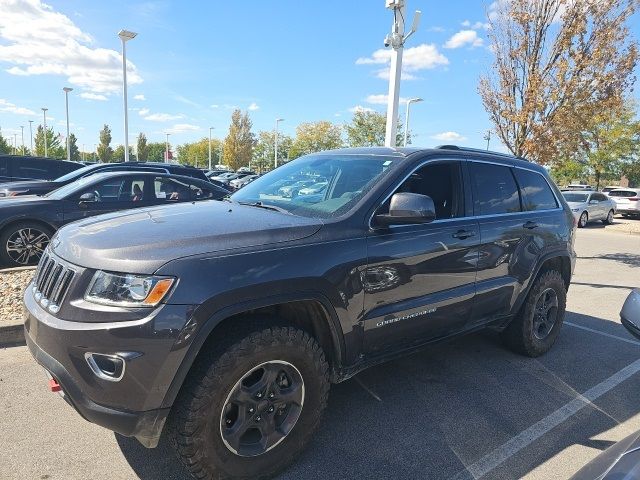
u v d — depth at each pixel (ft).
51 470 8.98
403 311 10.73
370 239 10.04
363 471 9.36
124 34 75.72
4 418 10.64
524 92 33.68
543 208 15.48
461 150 13.34
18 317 15.61
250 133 215.72
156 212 10.53
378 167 11.58
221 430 8.20
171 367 7.57
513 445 10.46
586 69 31.50
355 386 13.05
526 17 31.99
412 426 11.07
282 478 9.04
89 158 289.53
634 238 56.44
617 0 30.12
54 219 24.40
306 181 12.23
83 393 7.64
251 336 8.27
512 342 15.33
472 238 12.35
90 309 7.63
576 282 29.19
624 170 127.85
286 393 8.98
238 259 8.28
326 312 9.31
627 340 17.78
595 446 10.55
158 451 9.68
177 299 7.60
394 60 31.86
